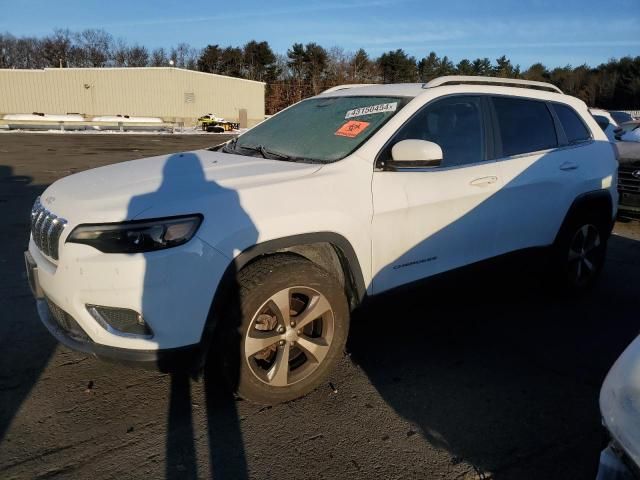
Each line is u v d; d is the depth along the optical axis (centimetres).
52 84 4819
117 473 242
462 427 284
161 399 301
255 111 5638
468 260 371
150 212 253
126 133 3422
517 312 442
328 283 294
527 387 325
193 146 2344
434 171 347
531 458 261
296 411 294
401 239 329
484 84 404
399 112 345
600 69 8344
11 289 463
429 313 434
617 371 186
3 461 248
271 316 286
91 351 260
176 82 5012
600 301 475
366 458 258
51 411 287
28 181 1108
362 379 329
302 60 7075
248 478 242
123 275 246
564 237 441
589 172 448
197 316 260
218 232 261
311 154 343
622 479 168
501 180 381
